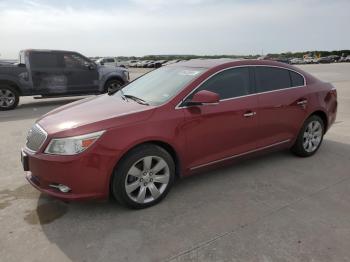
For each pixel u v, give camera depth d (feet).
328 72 91.45
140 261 8.86
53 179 10.48
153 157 11.38
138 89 14.39
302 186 13.43
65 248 9.41
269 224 10.59
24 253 9.19
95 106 12.79
